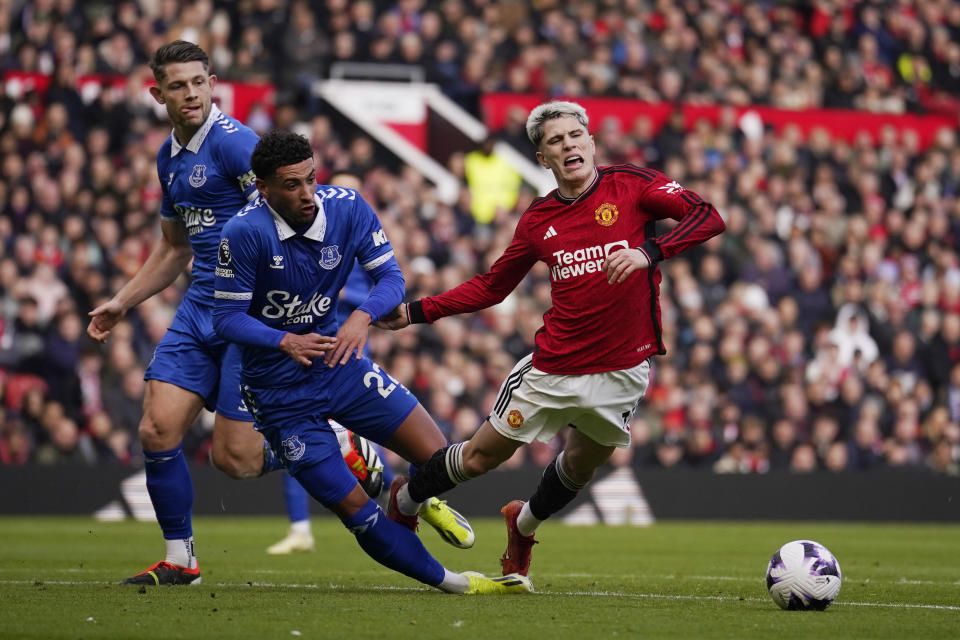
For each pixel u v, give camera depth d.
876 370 18.44
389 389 6.55
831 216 20.48
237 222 6.16
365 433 6.60
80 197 17.70
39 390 15.38
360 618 5.38
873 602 6.66
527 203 19.72
